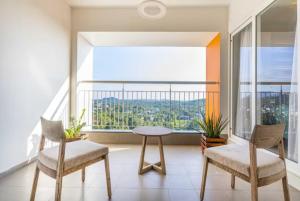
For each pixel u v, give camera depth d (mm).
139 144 3500
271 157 1498
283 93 2053
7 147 2080
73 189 1835
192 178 2100
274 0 2188
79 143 1790
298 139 1814
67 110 3406
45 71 2730
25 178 2037
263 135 1321
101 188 1857
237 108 3225
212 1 3283
